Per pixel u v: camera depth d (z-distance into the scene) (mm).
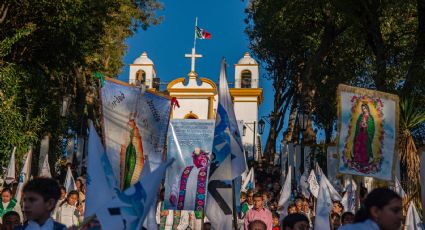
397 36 21406
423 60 17422
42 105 21391
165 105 10562
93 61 26781
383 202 4402
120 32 30625
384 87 18078
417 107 15500
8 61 20094
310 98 28578
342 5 19828
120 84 10312
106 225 5000
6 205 12039
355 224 4477
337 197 13711
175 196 11938
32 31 19094
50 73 22406
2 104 18141
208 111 46531
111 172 5582
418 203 12922
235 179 8781
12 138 17969
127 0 25234
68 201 11750
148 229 6660
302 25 29797
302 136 26594
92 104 28031
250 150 46094
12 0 18594
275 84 39094
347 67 26812
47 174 14969
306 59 35281
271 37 33469
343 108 10414
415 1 18453
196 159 12047
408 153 13430
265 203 13688
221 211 8172
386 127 10547
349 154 10344
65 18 19109
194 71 47312
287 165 26375
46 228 4570
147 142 10320
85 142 26484
